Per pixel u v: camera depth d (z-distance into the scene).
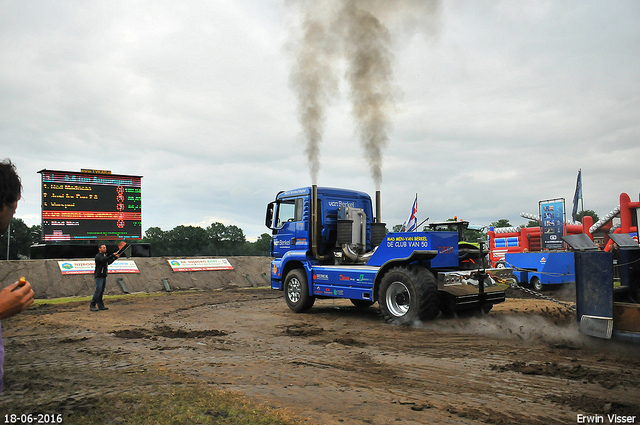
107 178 19.83
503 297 9.38
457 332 7.55
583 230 23.70
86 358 5.82
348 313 10.66
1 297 1.72
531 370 4.92
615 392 4.16
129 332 8.00
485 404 3.88
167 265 19.27
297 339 7.23
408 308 8.34
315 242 10.74
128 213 20.20
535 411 3.70
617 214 23.23
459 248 9.43
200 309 11.80
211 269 20.03
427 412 3.69
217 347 6.55
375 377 4.83
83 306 12.81
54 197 18.67
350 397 4.10
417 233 8.61
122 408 3.58
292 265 11.68
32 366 5.36
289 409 3.71
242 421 3.31
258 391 4.26
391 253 9.12
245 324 9.03
